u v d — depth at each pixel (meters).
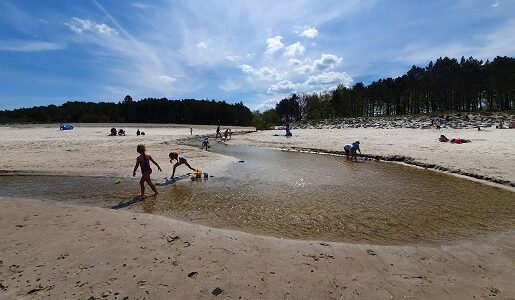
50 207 10.30
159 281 5.75
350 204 12.13
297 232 9.20
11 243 7.34
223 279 5.87
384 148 28.84
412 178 17.09
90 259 6.56
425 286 5.82
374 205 12.00
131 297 5.24
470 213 10.98
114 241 7.46
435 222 10.09
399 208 11.61
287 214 10.88
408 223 10.02
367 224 9.93
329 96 133.12
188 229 8.45
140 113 132.38
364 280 6.00
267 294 5.42
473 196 13.19
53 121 121.75
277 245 7.60
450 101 92.44
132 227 8.43
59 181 16.03
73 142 34.69
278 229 9.45
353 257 7.00
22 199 11.62
